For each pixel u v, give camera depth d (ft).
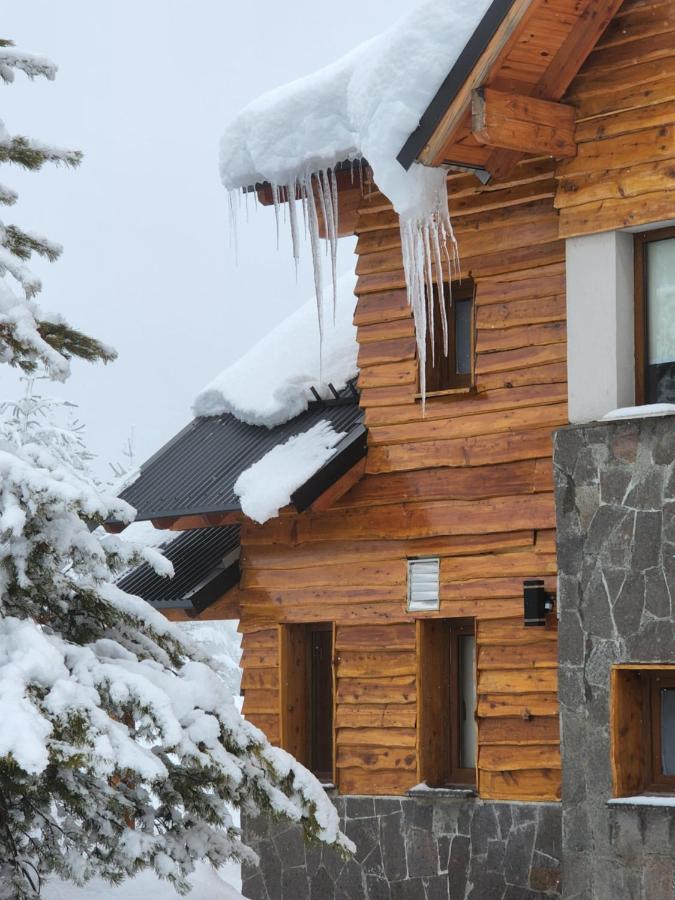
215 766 49.78
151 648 56.24
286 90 72.59
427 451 69.77
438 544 69.21
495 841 65.16
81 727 46.50
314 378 78.07
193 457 79.51
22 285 57.21
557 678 62.03
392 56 62.34
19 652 48.96
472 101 60.08
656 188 59.72
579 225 62.23
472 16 60.39
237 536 80.84
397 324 71.97
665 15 59.88
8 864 53.31
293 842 73.51
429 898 67.41
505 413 66.74
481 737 66.23
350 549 72.90
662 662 57.62
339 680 72.59
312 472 69.82
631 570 59.06
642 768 60.08
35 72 60.13
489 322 67.46
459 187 68.85
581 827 59.57
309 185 71.41
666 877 56.65
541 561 65.05
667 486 58.23
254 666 76.69
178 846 53.47
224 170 75.10
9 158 59.47
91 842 53.72
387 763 70.08
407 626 70.13
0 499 50.26
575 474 61.31
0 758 44.50
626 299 61.67
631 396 61.36
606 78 61.57
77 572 52.34
